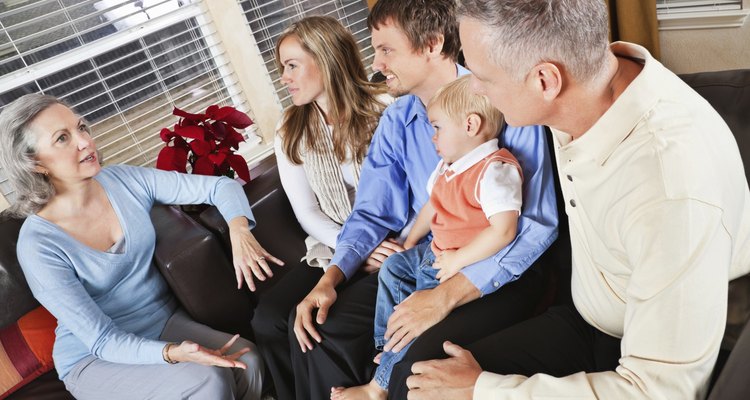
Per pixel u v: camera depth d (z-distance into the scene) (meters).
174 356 1.45
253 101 2.49
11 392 1.60
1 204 1.99
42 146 1.43
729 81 1.05
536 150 1.26
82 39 2.10
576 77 0.80
